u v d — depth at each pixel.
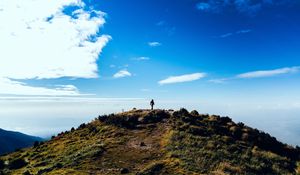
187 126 57.97
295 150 54.34
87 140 58.56
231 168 40.91
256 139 55.06
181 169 40.19
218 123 62.03
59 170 42.78
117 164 43.97
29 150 61.34
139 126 62.44
